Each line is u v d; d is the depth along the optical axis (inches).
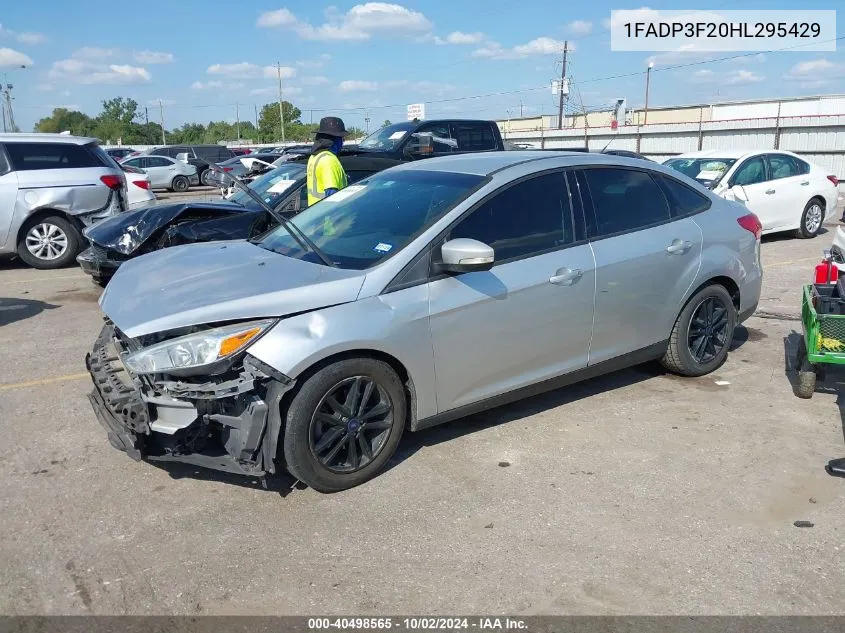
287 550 127.6
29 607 113.0
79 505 142.9
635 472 154.9
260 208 307.0
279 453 142.8
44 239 406.9
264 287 142.5
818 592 115.3
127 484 151.2
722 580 118.3
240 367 134.6
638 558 124.4
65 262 414.0
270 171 374.0
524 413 186.4
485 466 157.9
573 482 150.7
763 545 128.0
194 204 304.3
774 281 350.6
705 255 200.7
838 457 160.9
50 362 232.8
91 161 417.7
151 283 155.0
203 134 4264.3
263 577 120.1
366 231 163.9
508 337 163.0
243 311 135.3
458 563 123.5
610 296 179.8
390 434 151.5
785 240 487.8
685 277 196.1
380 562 124.0
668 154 1275.8
